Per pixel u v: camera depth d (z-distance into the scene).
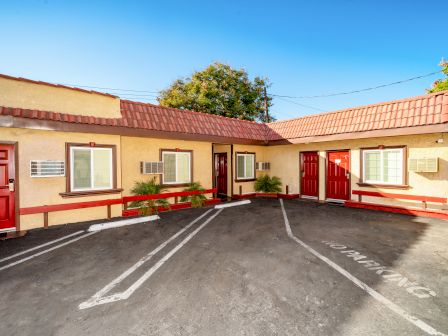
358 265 4.60
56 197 7.33
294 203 11.36
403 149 9.07
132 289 3.85
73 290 3.83
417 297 3.54
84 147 7.79
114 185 8.35
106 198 8.23
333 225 7.44
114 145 8.34
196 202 10.45
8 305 3.44
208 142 11.46
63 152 7.41
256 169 13.77
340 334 2.82
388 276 4.17
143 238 6.37
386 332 2.85
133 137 9.27
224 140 11.48
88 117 7.69
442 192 8.26
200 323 3.04
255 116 25.44
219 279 4.14
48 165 7.00
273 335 2.82
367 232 6.67
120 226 7.53
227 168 13.06
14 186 6.73
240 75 23.75
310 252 5.27
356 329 2.90
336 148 11.14
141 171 9.38
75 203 7.46
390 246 5.58
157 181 9.87
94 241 6.13
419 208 8.61
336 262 4.75
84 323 3.05
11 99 6.50
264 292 3.72
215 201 11.23
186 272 4.41
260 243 5.89
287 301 3.48
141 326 2.99
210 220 8.23
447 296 3.55
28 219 6.96
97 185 8.09
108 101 8.25
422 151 8.66
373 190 9.90
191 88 22.47
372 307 3.32
